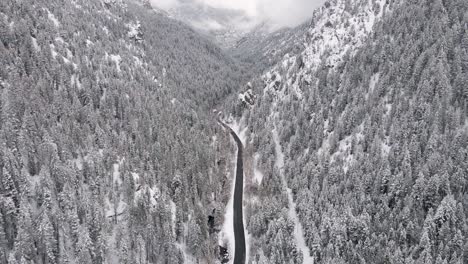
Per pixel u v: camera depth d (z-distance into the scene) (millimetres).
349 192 153375
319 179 170375
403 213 132125
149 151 188875
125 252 134500
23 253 120125
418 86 170250
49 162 154625
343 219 138375
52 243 126062
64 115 183875
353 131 181625
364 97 193000
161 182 172625
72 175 151000
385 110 177500
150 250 142250
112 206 155875
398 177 141250
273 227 149750
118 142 184375
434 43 181875
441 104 157125
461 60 169875
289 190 178875
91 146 174000
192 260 148500
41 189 140750
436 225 125938
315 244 138875
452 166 137875
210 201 179375
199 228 152375
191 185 178875
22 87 179375
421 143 151250
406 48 189875
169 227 150125
